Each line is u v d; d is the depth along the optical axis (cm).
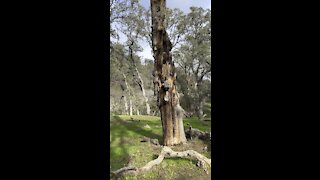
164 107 655
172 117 662
